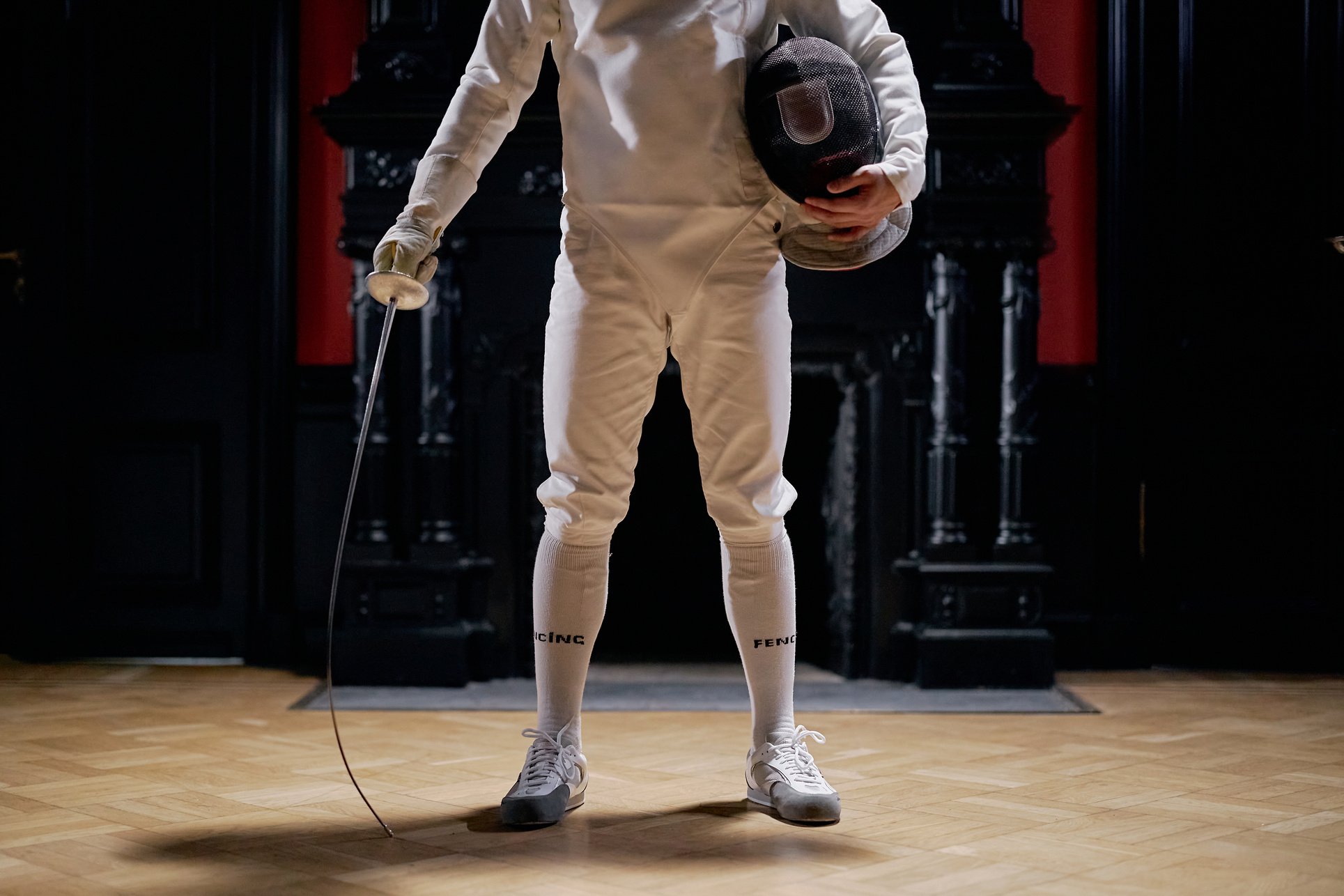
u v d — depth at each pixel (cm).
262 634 368
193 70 374
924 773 214
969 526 334
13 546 379
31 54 376
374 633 330
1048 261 369
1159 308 368
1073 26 368
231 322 373
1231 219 370
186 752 232
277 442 370
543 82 337
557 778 174
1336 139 369
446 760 226
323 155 373
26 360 376
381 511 336
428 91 331
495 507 339
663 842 162
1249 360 369
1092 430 367
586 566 179
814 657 365
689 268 169
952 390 332
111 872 147
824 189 164
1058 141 369
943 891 140
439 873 147
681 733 259
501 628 338
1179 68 368
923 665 325
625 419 175
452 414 336
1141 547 367
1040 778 209
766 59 166
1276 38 369
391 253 163
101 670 354
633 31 167
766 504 176
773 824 172
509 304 338
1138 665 364
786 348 176
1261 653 367
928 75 333
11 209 378
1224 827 171
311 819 175
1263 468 368
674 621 385
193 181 374
